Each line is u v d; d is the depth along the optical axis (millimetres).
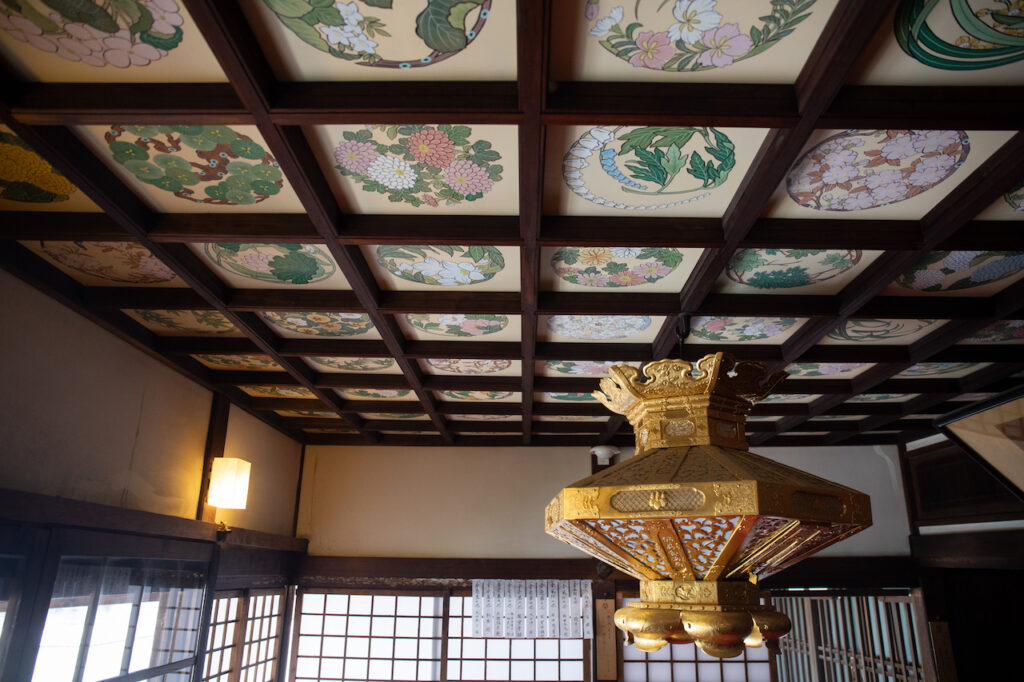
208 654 4812
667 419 1676
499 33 1599
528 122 1771
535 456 6594
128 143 2064
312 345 3801
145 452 3785
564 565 6285
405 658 6262
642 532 1444
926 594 5961
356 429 5906
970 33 1579
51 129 1935
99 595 3252
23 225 2475
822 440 6203
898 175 2154
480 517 6438
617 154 2055
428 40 1625
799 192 2258
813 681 7098
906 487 6359
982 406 2955
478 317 3395
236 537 4754
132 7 1553
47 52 1707
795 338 3506
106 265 2912
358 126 1949
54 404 3012
